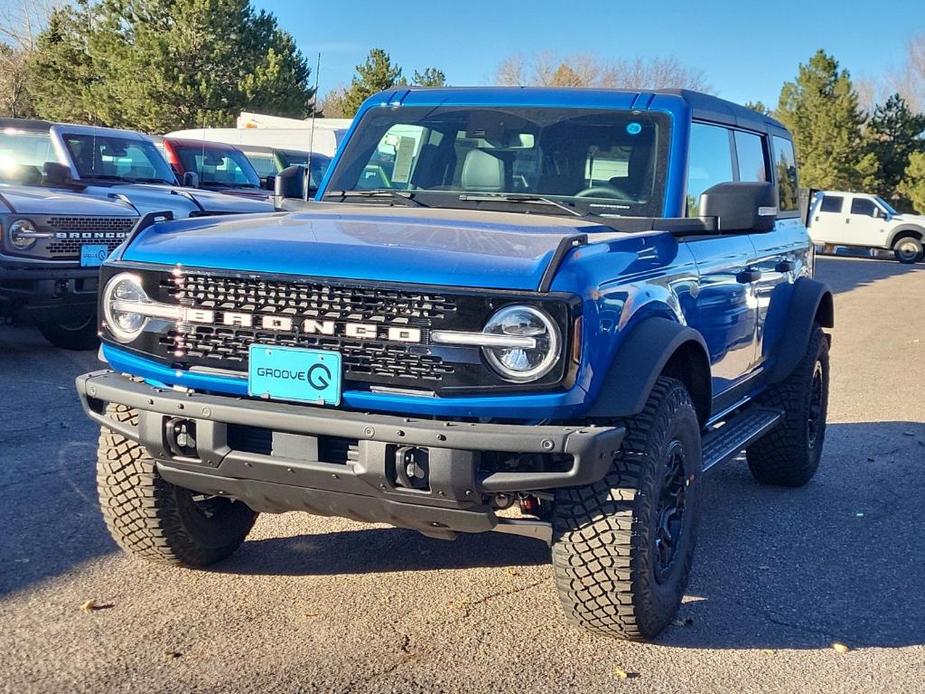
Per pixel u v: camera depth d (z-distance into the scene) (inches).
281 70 1385.3
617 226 177.9
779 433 248.1
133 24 1427.2
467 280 135.0
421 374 135.6
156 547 171.8
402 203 194.9
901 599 182.1
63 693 134.0
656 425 150.2
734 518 229.5
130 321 151.3
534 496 150.7
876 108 2022.6
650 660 152.3
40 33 1772.9
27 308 339.3
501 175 194.5
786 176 267.0
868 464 283.3
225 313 143.1
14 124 409.7
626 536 145.7
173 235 157.6
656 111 194.2
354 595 172.2
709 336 189.2
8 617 156.4
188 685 137.7
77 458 241.9
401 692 138.3
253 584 175.2
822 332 265.1
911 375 439.5
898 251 1262.3
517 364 133.6
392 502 139.6
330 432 136.3
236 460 143.5
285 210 194.1
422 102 209.8
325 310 138.3
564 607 154.1
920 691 146.3
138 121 1374.3
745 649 158.2
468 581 180.9
